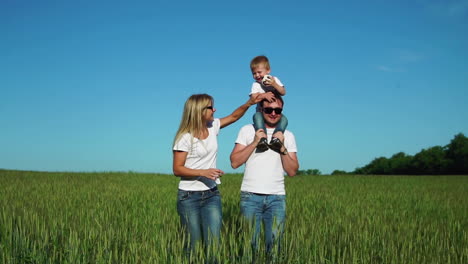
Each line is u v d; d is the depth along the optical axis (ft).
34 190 49.11
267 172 18.51
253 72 26.37
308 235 19.19
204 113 17.90
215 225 18.01
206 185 18.02
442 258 18.25
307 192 50.67
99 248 16.81
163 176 89.40
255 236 17.15
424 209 37.27
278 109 19.19
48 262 16.46
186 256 16.48
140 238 20.85
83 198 40.09
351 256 17.26
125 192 47.80
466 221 29.32
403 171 283.79
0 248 17.12
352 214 29.73
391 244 19.61
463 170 246.47
